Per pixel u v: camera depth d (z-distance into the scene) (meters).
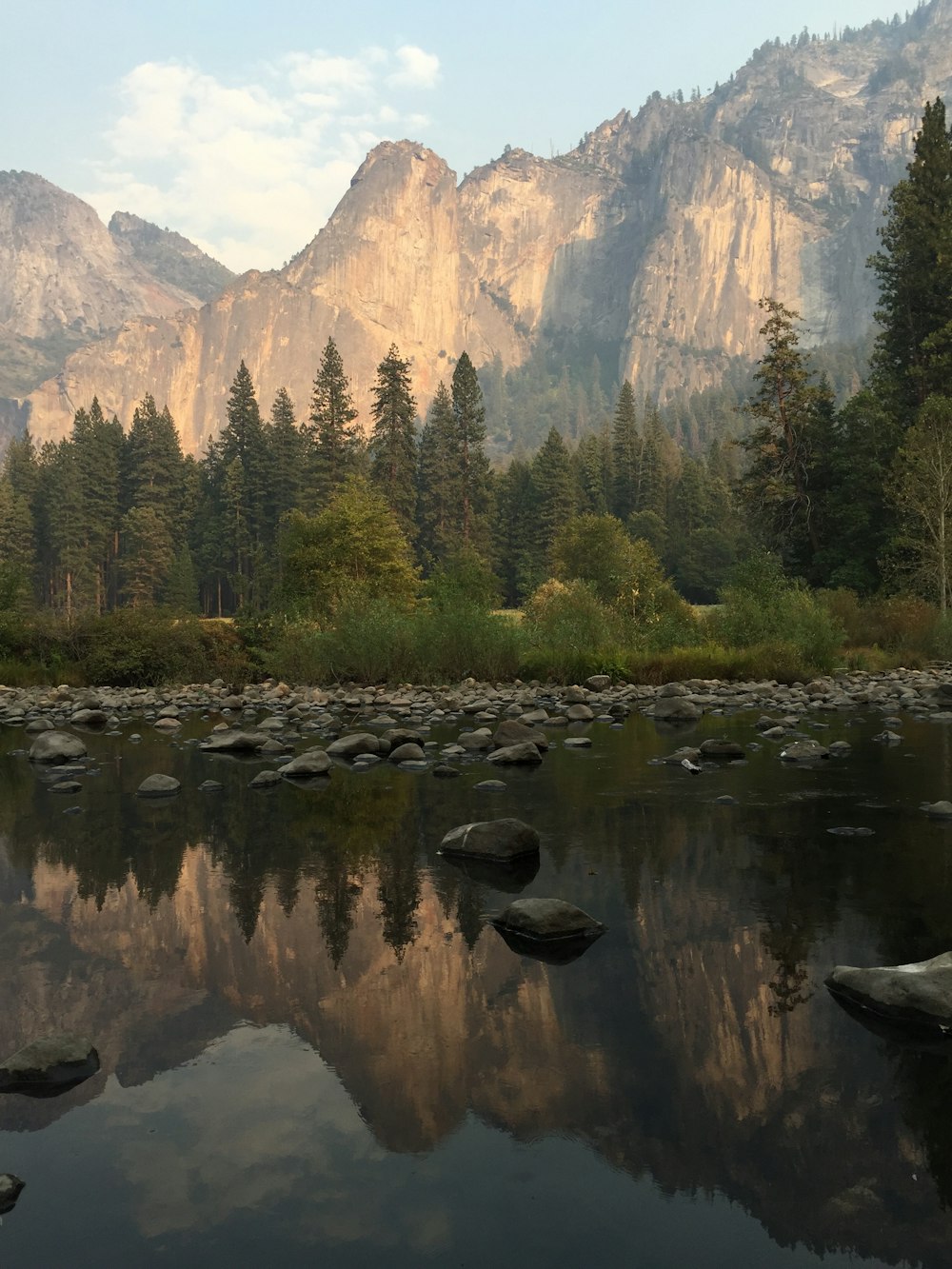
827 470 38.72
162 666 18.47
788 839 4.96
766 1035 2.56
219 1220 1.75
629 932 3.47
